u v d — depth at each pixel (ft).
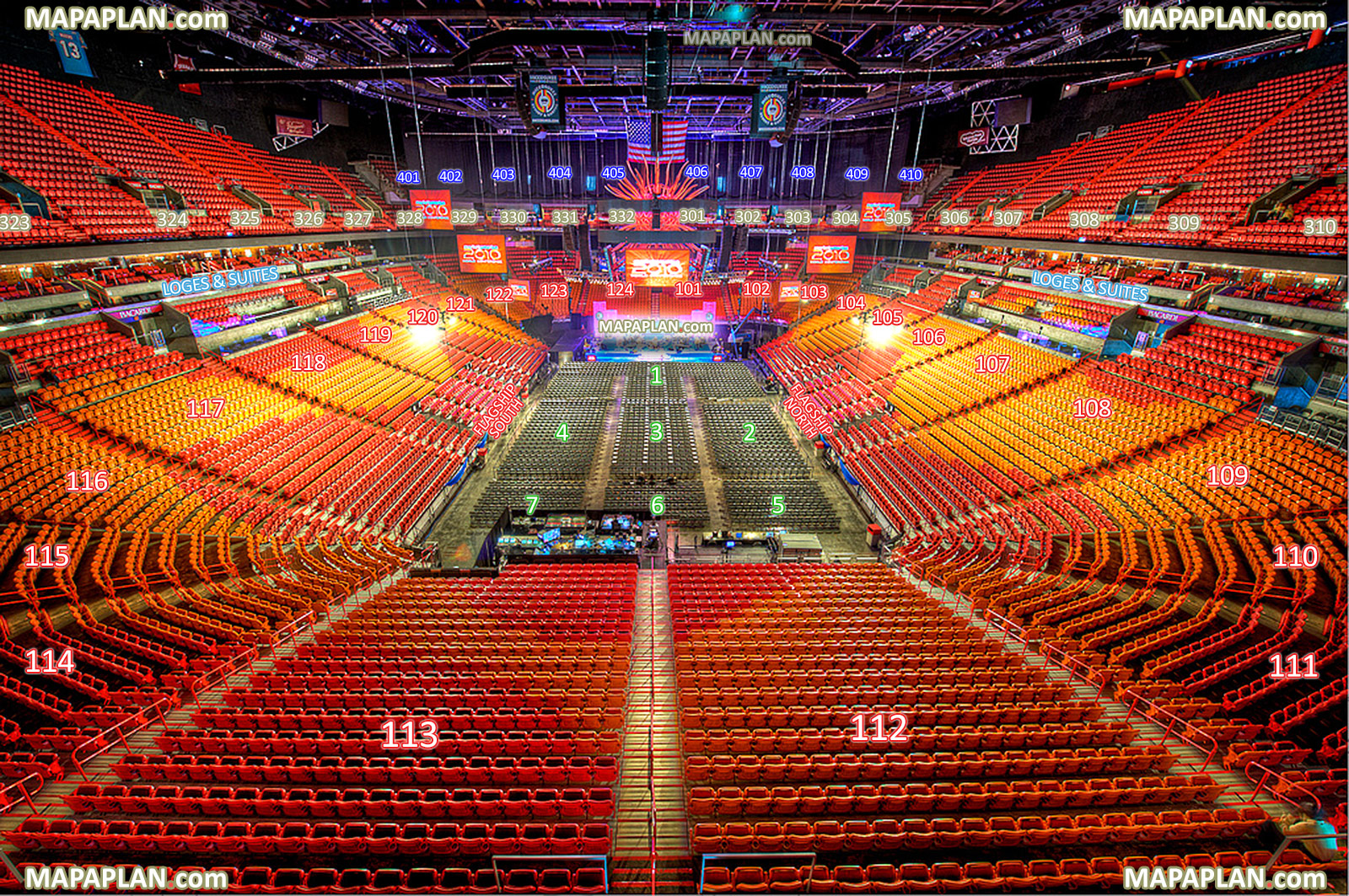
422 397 88.33
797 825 22.31
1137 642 34.58
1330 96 73.51
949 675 32.40
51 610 35.91
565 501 71.97
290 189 107.24
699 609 41.86
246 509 53.83
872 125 137.39
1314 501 44.14
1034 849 21.36
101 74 85.61
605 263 147.33
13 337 56.39
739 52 74.95
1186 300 69.10
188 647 34.40
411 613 40.70
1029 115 115.75
